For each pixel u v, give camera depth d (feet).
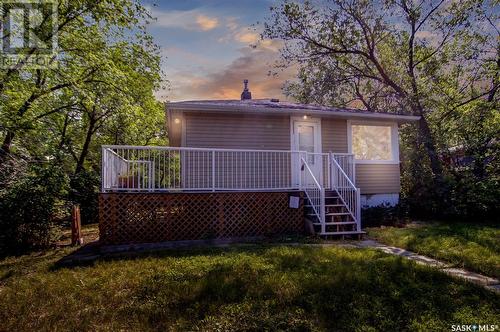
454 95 44.21
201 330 9.16
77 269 15.49
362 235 23.04
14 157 25.70
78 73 34.12
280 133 30.60
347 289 11.75
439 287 11.89
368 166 32.73
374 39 53.67
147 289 12.31
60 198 25.94
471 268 14.74
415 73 50.88
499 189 27.73
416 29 49.55
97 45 36.29
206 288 12.12
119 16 36.24
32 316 10.37
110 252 19.66
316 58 59.36
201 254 17.66
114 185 23.50
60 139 51.96
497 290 11.84
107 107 44.14
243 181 28.58
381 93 56.95
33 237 21.79
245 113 29.27
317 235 23.00
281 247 19.04
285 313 9.96
